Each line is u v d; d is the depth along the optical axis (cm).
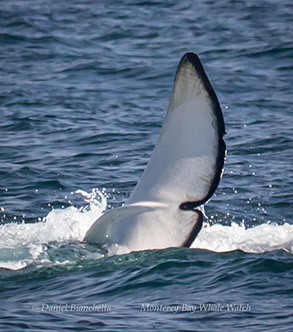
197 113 3591
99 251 3872
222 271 3741
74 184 6012
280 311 3312
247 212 5238
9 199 5634
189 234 3678
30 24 13300
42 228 4512
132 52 11519
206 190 3584
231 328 3178
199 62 3584
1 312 3412
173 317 3312
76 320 3322
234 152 6819
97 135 7462
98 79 10062
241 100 8900
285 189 5772
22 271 3850
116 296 3556
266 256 3928
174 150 3638
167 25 13250
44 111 8438
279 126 7681
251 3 14712
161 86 9694
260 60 10800
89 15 14138
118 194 5769
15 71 10488
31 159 6700
